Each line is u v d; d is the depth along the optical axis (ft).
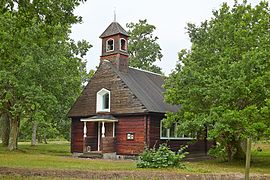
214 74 75.82
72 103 116.47
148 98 98.07
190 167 64.49
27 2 40.93
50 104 103.65
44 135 200.64
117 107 99.40
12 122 112.98
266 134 65.36
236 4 84.38
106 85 104.06
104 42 109.19
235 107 73.46
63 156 95.30
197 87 74.95
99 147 104.17
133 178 44.14
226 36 81.82
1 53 52.80
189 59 82.64
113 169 56.29
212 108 71.10
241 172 58.39
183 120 78.43
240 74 69.87
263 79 68.74
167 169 58.34
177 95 80.02
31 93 97.45
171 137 98.84
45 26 44.47
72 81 113.39
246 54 69.97
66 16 43.93
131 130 95.66
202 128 75.56
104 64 106.52
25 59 96.12
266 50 73.10
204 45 84.84
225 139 77.51
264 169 67.26
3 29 51.11
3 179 39.24
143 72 115.96
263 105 72.69
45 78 102.73
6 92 102.73
